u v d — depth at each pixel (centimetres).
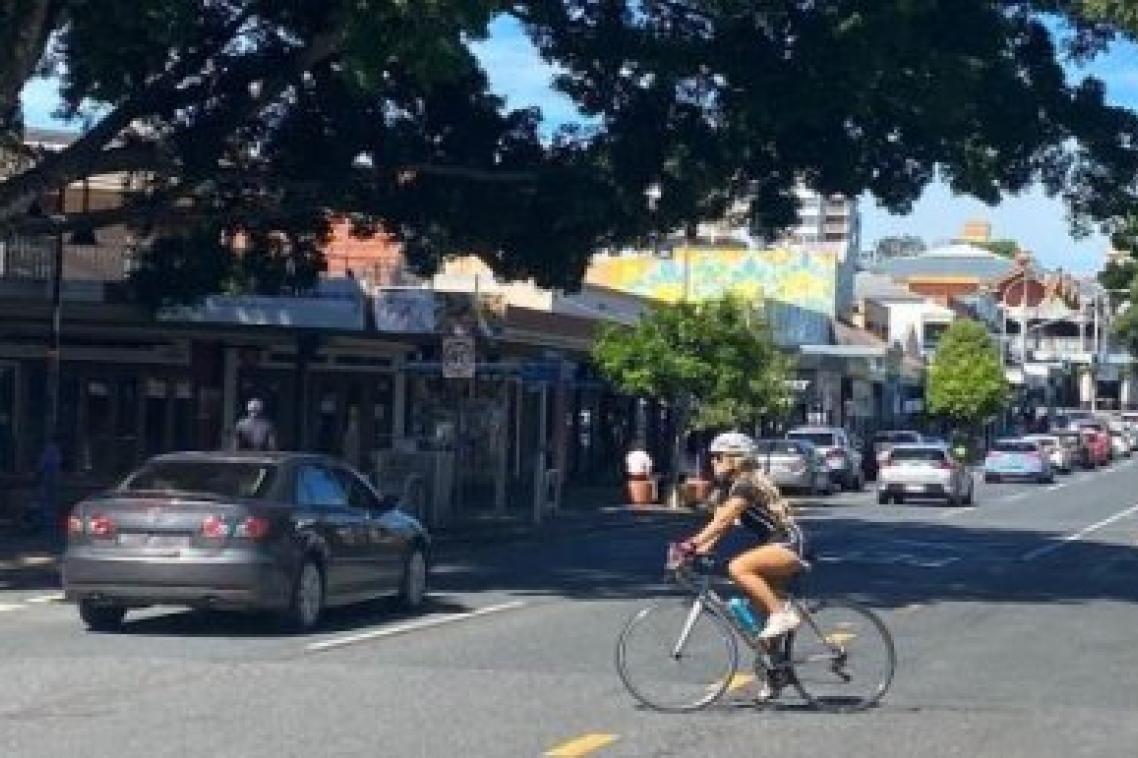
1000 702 1330
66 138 4047
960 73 2189
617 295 5247
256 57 2478
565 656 1510
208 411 3934
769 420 4925
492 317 3791
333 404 4191
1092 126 2442
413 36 1808
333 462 1788
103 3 2030
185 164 2406
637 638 1236
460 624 1756
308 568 1658
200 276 2877
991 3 2295
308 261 2919
